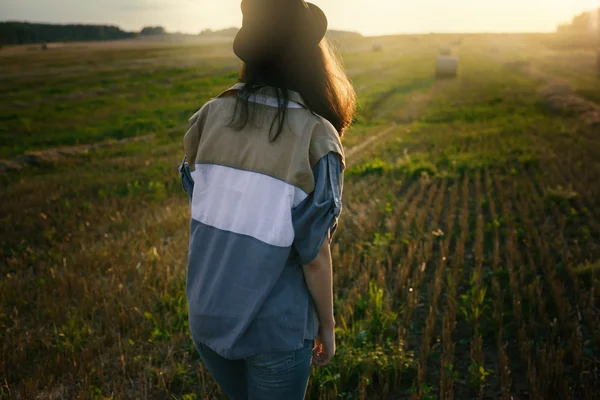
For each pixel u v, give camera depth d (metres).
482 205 7.38
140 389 3.25
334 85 1.59
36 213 7.73
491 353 3.66
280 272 1.47
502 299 4.23
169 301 4.31
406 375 3.37
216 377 1.75
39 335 3.98
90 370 3.46
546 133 13.97
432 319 3.92
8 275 5.14
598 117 16.72
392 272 5.07
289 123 1.47
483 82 31.16
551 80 30.53
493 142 12.93
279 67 1.51
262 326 1.49
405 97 25.67
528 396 3.20
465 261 5.38
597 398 3.05
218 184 1.53
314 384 3.21
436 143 13.30
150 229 6.59
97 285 4.70
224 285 1.49
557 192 7.39
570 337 3.76
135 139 16.88
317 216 1.45
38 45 84.88
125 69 42.00
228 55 56.97
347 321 3.98
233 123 1.52
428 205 7.24
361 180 9.21
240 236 1.48
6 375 3.51
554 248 5.52
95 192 9.31
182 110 23.11
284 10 1.48
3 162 12.31
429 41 92.50
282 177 1.45
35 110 23.59
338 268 4.96
